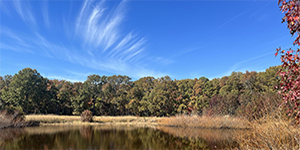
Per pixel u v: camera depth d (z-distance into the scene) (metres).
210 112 25.48
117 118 33.03
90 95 48.97
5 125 18.81
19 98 38.62
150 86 62.00
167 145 11.99
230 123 19.73
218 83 52.03
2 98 38.44
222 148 10.45
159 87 52.38
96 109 49.19
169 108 48.53
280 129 5.66
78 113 43.91
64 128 19.72
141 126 24.16
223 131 18.02
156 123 28.22
